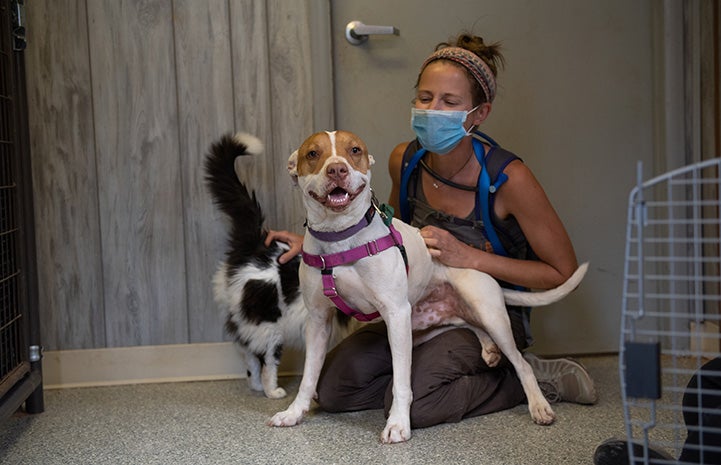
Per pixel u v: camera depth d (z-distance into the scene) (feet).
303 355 8.86
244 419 7.25
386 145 9.04
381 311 6.47
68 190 8.78
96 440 6.81
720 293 8.67
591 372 8.52
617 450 5.11
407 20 8.88
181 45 8.71
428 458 6.04
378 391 7.36
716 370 5.00
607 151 9.11
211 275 8.95
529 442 6.34
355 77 8.95
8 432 7.10
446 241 7.18
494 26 8.92
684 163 8.86
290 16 8.71
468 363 7.04
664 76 8.84
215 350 8.91
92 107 8.71
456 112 6.88
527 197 7.15
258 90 8.79
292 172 6.37
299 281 6.94
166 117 8.77
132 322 8.96
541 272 7.27
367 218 6.32
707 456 4.83
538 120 9.05
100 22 8.63
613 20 8.97
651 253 9.11
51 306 8.86
